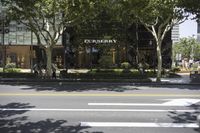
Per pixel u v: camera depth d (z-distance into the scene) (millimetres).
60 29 34312
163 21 32656
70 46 55625
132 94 19969
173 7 29766
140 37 53875
